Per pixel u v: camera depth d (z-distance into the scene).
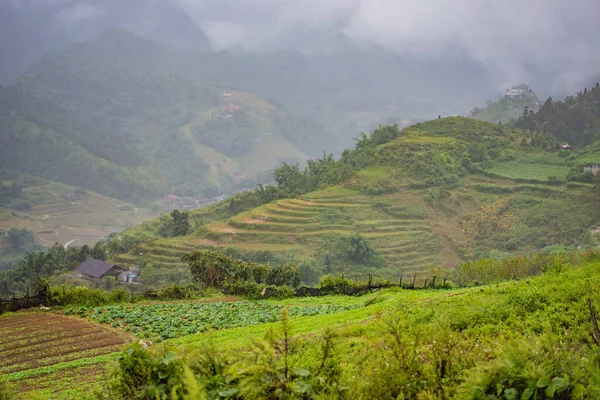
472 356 9.52
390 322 11.39
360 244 99.75
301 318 28.17
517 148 144.75
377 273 96.44
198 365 8.91
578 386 8.28
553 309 14.54
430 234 113.12
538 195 119.75
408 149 138.00
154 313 34.19
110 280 84.50
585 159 133.25
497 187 123.88
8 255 171.62
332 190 126.50
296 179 141.00
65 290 37.72
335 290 45.53
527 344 8.88
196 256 50.69
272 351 8.26
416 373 8.88
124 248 113.56
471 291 24.31
